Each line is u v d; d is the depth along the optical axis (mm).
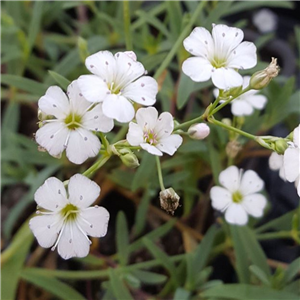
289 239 80
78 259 68
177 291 61
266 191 83
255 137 51
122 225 65
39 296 72
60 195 46
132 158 49
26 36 86
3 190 83
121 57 47
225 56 50
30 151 72
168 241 76
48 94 46
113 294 63
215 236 70
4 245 76
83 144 46
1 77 67
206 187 81
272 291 57
